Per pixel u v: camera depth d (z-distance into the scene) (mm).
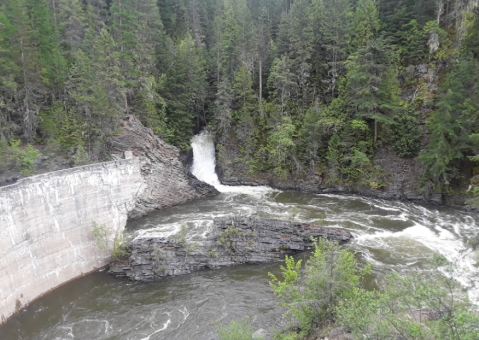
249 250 31969
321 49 54438
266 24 65375
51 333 24797
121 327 24984
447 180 41875
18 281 27594
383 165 47031
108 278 31344
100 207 36000
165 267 30516
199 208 44562
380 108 45469
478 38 42656
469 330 10586
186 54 55844
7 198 27266
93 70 43094
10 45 39844
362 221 38500
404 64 50781
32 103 41688
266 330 23484
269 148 52594
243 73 53156
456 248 31719
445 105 38188
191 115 56531
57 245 31094
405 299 13641
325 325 17516
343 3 54500
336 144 48188
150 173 44000
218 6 76938
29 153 37000
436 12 50812
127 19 48344
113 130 44250
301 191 50469
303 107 53562
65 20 52438
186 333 24031
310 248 33062
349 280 18328
